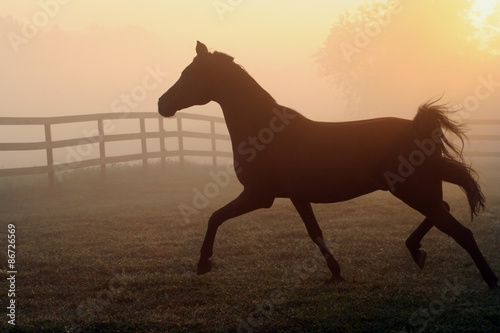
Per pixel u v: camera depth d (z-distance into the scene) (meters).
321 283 5.81
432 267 6.30
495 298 4.97
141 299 5.48
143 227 9.85
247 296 5.42
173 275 6.40
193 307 5.17
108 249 8.04
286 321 4.62
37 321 4.91
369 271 6.21
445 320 4.50
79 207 12.74
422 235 5.79
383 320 4.58
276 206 11.48
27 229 9.94
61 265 7.13
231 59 6.01
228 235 8.71
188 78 6.00
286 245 7.77
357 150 5.35
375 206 11.09
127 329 4.63
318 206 11.35
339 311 4.80
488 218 9.41
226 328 4.58
